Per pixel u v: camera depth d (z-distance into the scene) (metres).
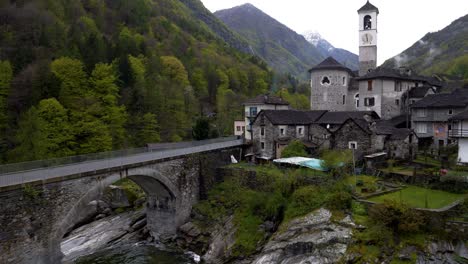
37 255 28.55
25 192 27.55
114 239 45.59
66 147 52.88
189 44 130.25
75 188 31.50
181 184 46.19
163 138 74.25
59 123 52.19
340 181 39.19
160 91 76.75
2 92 54.41
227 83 110.56
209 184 50.84
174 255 41.25
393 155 48.12
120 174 36.16
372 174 44.22
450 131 51.47
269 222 39.50
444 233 30.70
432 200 34.94
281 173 45.53
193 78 103.69
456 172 39.38
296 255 33.31
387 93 61.59
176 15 154.75
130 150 39.41
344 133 50.00
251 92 118.25
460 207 32.47
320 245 32.50
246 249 37.59
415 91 63.22
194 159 48.81
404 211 31.22
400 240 30.75
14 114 54.47
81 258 40.25
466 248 29.95
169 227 45.75
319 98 67.19
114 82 69.75
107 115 61.28
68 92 58.69
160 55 102.62
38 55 63.59
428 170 41.97
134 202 54.38
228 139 59.69
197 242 42.72
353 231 32.25
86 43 75.44
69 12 89.81
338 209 35.19
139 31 111.50
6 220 26.41
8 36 64.44
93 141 56.06
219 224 43.69
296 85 150.25
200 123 68.56
